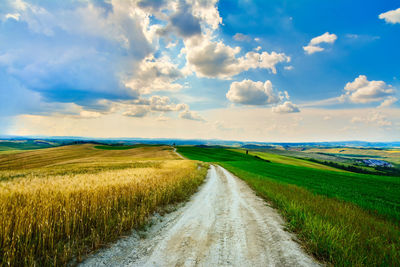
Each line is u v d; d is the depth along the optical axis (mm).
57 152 78250
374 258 3598
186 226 5980
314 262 3732
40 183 9094
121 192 7773
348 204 9562
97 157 66188
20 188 7551
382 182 24766
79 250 3934
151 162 44406
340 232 4406
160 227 5867
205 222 6426
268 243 4660
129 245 4492
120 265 3645
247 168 38844
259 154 104875
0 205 5098
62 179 11336
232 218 6918
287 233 5328
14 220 4168
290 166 48906
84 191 7227
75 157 64375
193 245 4578
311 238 4531
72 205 5414
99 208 5629
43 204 5238
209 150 107812
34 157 62625
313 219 5496
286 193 10695
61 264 3514
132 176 13359
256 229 5703
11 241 3725
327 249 3936
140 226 5582
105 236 4414
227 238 5008
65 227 4395
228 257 3979
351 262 3504
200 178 18594
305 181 21531
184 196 10648
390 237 4844
